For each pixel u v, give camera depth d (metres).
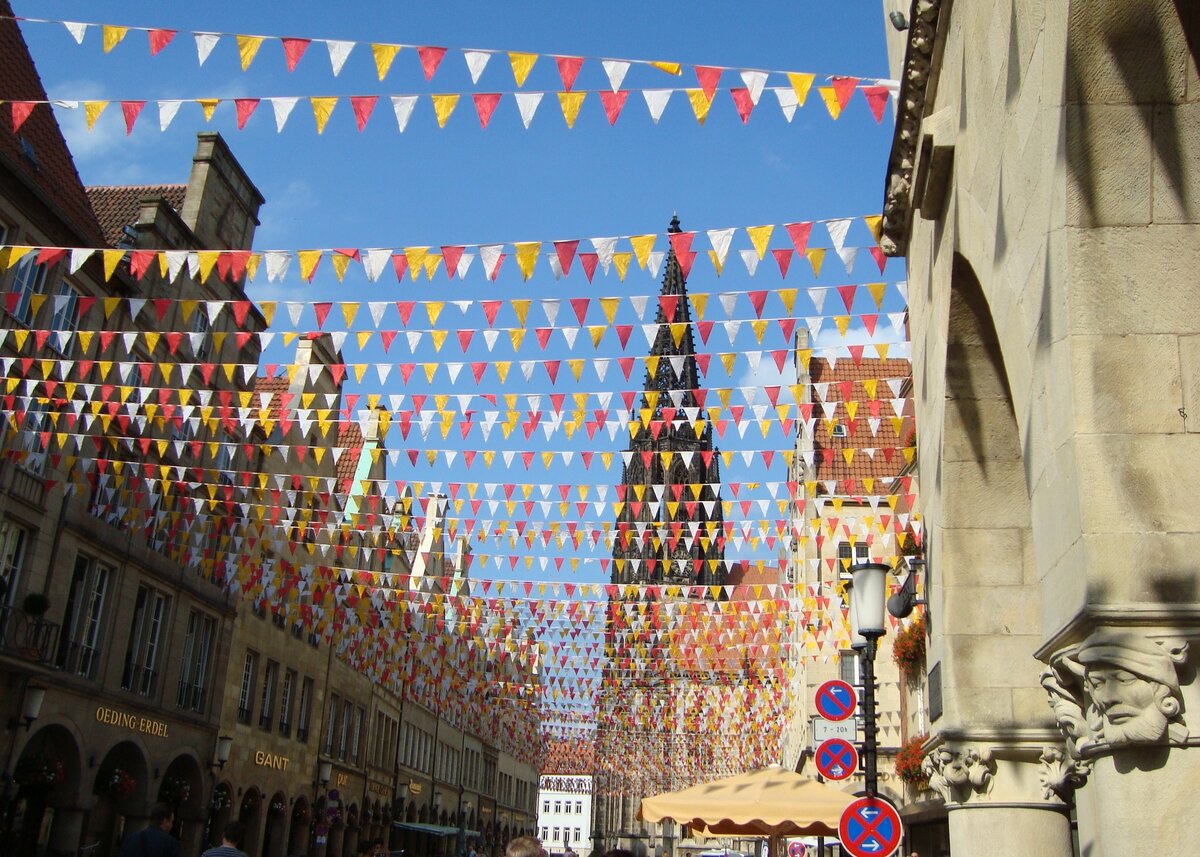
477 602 25.03
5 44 21.30
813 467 26.16
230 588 27.72
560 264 9.00
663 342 80.69
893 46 9.98
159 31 7.04
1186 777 4.10
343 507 24.00
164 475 17.88
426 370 12.65
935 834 20.98
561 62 6.94
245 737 28.58
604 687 34.44
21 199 19.41
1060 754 7.20
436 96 7.22
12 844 19.92
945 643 7.49
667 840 87.25
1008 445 7.32
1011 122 5.43
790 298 10.29
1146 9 4.42
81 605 21.69
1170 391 4.45
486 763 65.00
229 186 27.77
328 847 35.69
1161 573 4.25
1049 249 4.81
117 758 23.30
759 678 37.41
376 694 41.25
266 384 30.36
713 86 7.00
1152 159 4.56
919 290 8.45
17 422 15.59
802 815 11.38
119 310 22.42
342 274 9.51
